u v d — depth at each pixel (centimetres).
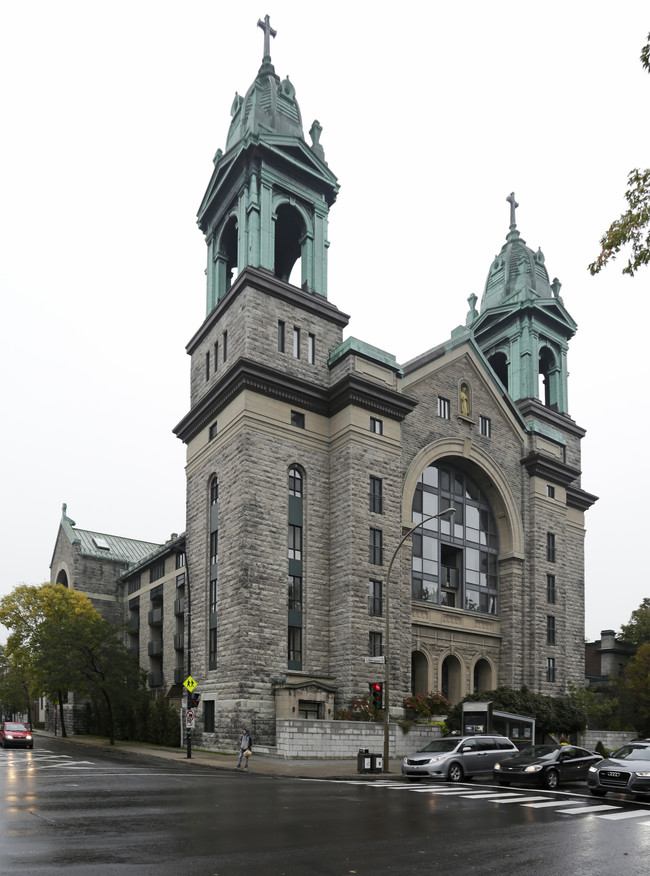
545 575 5234
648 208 1391
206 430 4519
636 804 2125
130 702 5269
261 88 4784
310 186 4703
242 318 4244
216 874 1081
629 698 5916
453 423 4922
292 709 3741
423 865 1202
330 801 1991
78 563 7169
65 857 1169
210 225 5019
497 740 2931
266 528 3994
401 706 4091
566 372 6075
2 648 8412
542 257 6241
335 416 4353
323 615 4106
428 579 4688
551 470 5381
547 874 1160
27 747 4294
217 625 4088
